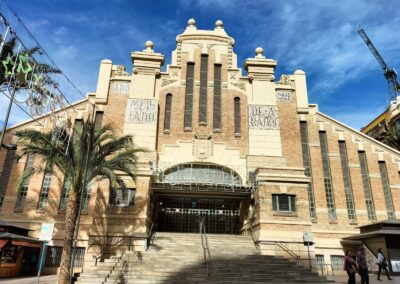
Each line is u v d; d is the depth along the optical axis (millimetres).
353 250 24625
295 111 28562
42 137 17172
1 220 21812
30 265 21891
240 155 27000
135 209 21531
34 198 24703
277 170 23188
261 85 29203
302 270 17797
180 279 15875
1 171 25141
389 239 21219
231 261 18031
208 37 30766
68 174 18344
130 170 19391
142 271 16609
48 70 10781
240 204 26578
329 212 25828
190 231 26094
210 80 29328
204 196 25766
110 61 29266
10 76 9766
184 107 28297
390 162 27594
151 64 29172
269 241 20828
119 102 27859
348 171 27219
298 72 29984
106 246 20594
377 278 18297
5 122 9602
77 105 27625
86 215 24422
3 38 8812
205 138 27250
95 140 18875
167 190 24172
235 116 28562
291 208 22031
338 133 28250
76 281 15656
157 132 27219
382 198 26422
